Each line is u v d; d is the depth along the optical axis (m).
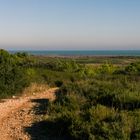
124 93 15.84
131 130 11.04
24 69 26.36
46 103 17.92
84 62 112.31
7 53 28.98
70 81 26.05
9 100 19.28
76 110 14.41
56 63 37.06
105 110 13.19
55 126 13.09
